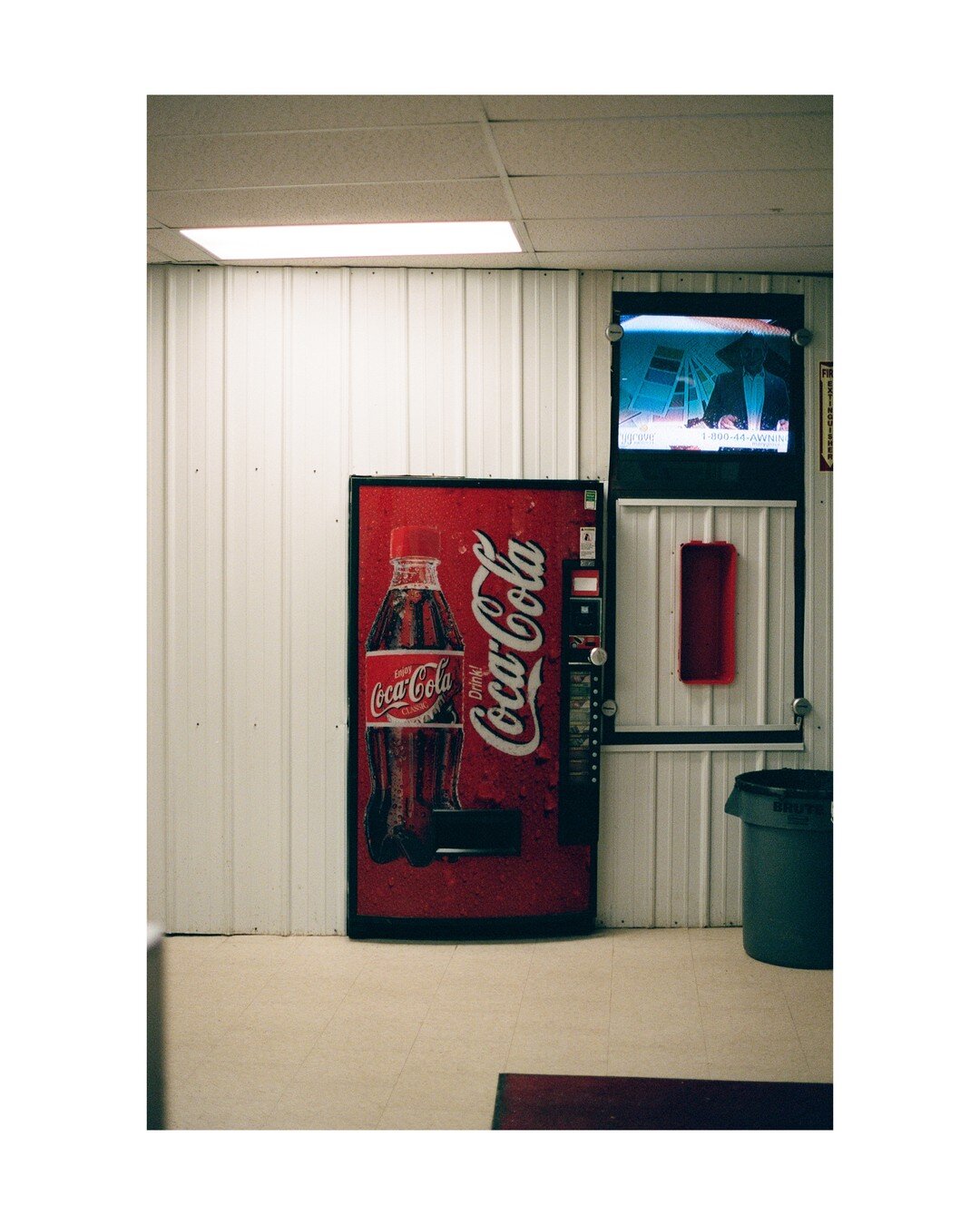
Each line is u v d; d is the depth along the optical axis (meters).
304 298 4.83
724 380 4.93
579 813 4.80
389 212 4.12
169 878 4.87
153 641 4.85
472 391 4.86
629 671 4.93
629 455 4.91
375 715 4.72
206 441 4.83
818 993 4.17
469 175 3.74
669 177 3.76
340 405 4.84
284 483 4.84
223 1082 3.38
